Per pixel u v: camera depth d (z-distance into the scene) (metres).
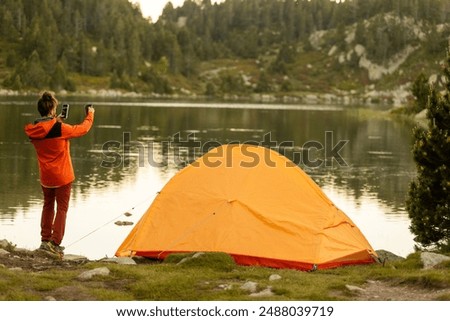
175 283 12.76
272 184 17.73
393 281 13.41
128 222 27.00
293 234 16.58
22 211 28.62
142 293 12.36
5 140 63.97
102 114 120.69
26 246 22.36
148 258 17.45
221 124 102.38
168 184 18.44
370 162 53.97
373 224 28.22
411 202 20.92
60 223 15.81
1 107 132.38
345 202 33.94
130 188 36.69
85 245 23.11
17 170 42.41
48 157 15.49
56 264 14.80
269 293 12.23
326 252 16.27
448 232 20.12
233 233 16.75
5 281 12.25
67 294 12.03
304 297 12.09
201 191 17.83
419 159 20.53
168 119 112.62
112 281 13.05
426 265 14.72
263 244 16.47
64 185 15.76
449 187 19.62
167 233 17.39
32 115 107.50
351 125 107.19
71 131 15.40
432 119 20.44
